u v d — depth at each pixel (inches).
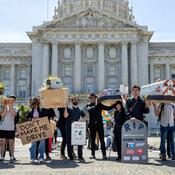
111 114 1256.2
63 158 810.8
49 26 3572.8
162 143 776.9
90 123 804.6
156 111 792.9
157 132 2488.9
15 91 3848.4
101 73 3531.0
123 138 719.7
